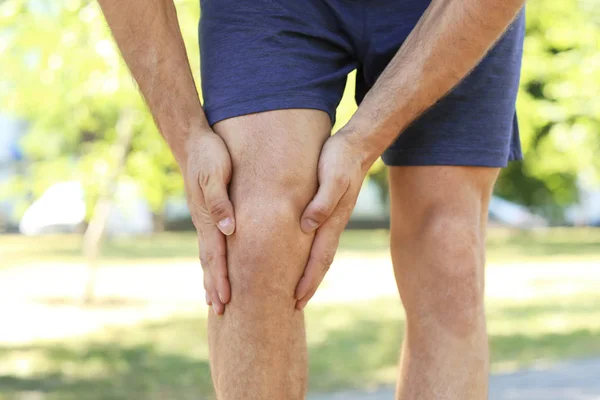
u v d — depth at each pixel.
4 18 6.87
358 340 5.89
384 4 1.34
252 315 1.13
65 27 6.76
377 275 11.34
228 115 1.22
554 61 8.48
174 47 1.24
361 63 1.40
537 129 10.76
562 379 4.10
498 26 1.16
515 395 3.69
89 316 7.48
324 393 4.02
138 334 6.41
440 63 1.18
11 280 10.46
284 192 1.15
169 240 19.38
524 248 16.91
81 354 5.52
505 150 1.42
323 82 1.27
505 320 6.80
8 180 8.28
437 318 1.35
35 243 18.48
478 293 1.36
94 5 6.70
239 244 1.14
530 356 4.94
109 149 8.23
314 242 1.17
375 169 9.99
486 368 1.35
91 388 4.38
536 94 9.47
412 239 1.40
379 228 24.70
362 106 1.22
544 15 8.23
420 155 1.37
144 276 10.96
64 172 8.15
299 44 1.27
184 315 7.46
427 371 1.33
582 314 7.09
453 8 1.17
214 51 1.29
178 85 1.22
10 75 7.21
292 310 1.16
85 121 8.04
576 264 12.86
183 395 4.18
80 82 6.94
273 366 1.14
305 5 1.29
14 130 14.61
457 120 1.36
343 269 12.24
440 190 1.38
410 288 1.39
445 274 1.35
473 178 1.39
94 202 8.45
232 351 1.14
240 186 1.16
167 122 1.23
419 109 1.21
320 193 1.14
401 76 1.20
